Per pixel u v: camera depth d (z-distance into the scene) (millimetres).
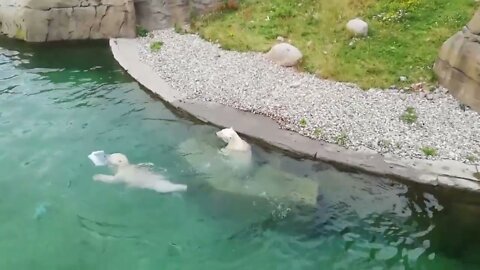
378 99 11906
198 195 9266
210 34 15102
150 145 10672
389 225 8805
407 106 11641
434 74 12469
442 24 14180
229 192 9367
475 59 11289
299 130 11039
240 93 12391
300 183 9641
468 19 14188
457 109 11508
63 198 9102
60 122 11344
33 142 10586
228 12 16250
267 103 11969
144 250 8117
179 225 8617
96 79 13375
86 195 9180
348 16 15086
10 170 9734
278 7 15977
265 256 8094
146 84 12906
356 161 10062
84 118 11562
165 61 14000
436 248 8344
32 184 9406
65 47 15195
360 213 9039
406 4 15047
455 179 9570
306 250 8227
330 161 10164
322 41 14273
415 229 8734
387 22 14547
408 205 9258
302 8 15867
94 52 14930
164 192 9289
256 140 10883
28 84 12969
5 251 7996
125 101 12352
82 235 8359
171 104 12070
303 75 13008
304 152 10367
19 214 8727
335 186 9703
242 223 8711
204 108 11906
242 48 14312
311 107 11727
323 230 8625
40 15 15117
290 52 13453
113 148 10531
